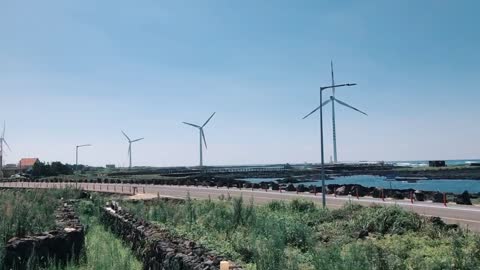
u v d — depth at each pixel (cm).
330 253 1297
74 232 1848
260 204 3819
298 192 5978
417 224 1984
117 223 2691
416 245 1603
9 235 1659
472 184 11044
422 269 1234
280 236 1655
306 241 1695
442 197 4188
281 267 1227
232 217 2419
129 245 2189
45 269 1571
